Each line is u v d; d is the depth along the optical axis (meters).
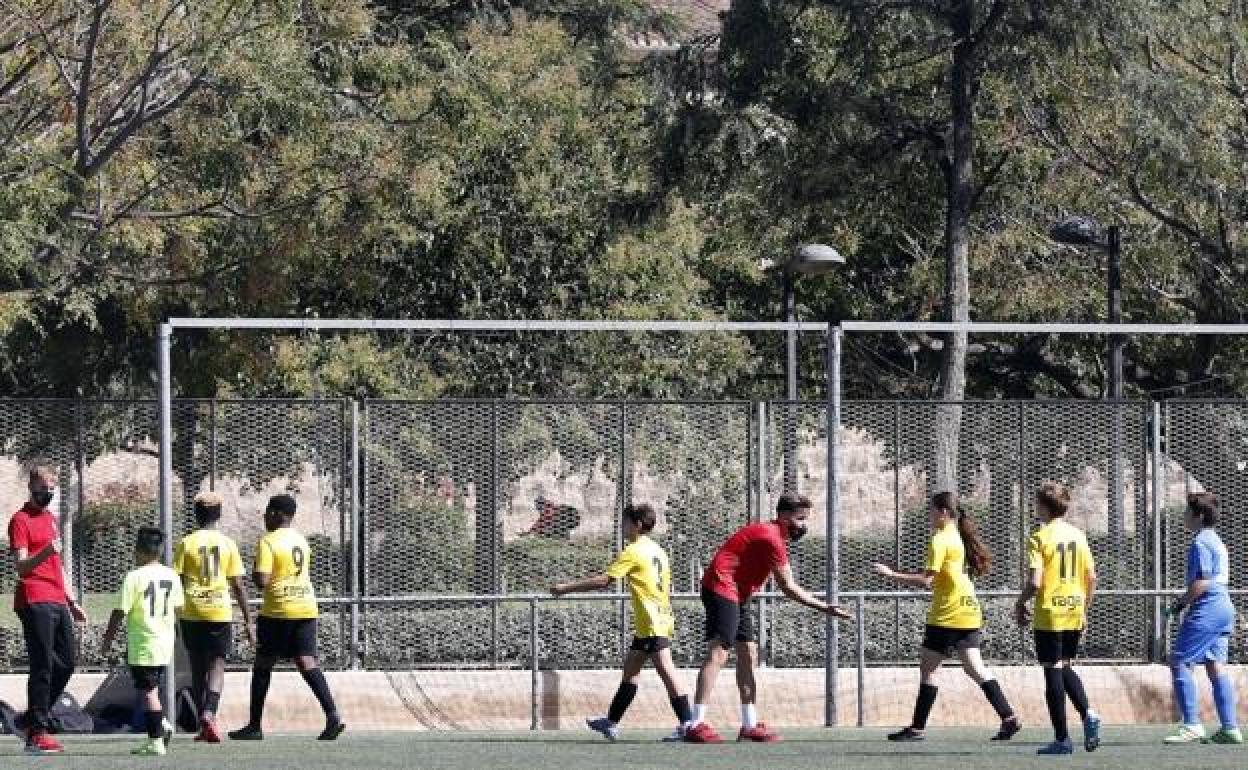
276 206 87.00
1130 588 72.06
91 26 78.94
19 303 80.38
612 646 69.38
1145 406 72.44
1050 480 72.19
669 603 61.59
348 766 53.59
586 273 100.44
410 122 87.75
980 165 109.19
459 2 114.88
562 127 99.44
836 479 65.19
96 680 65.62
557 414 69.94
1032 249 109.81
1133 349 108.56
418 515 69.12
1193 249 103.56
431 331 97.88
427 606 68.81
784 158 102.69
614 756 56.53
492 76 90.44
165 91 84.94
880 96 101.25
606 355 99.81
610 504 70.06
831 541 65.25
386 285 97.88
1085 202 105.19
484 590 69.25
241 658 68.19
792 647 70.69
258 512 68.50
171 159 85.50
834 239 110.94
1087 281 108.44
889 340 116.50
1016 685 69.38
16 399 67.38
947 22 97.50
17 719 63.66
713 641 60.84
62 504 66.88
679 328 63.75
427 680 67.44
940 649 61.41
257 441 68.44
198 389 92.75
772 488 71.25
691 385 102.38
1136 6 93.38
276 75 81.44
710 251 112.69
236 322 61.78
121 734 63.28
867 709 68.75
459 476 69.38
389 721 66.81
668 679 61.00
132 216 84.62
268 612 60.53
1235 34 97.50
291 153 85.94
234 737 61.16
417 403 69.19
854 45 99.06
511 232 99.25
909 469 71.94
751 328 64.31
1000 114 105.00
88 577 67.19
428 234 95.81
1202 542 60.38
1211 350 103.81
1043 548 56.59
